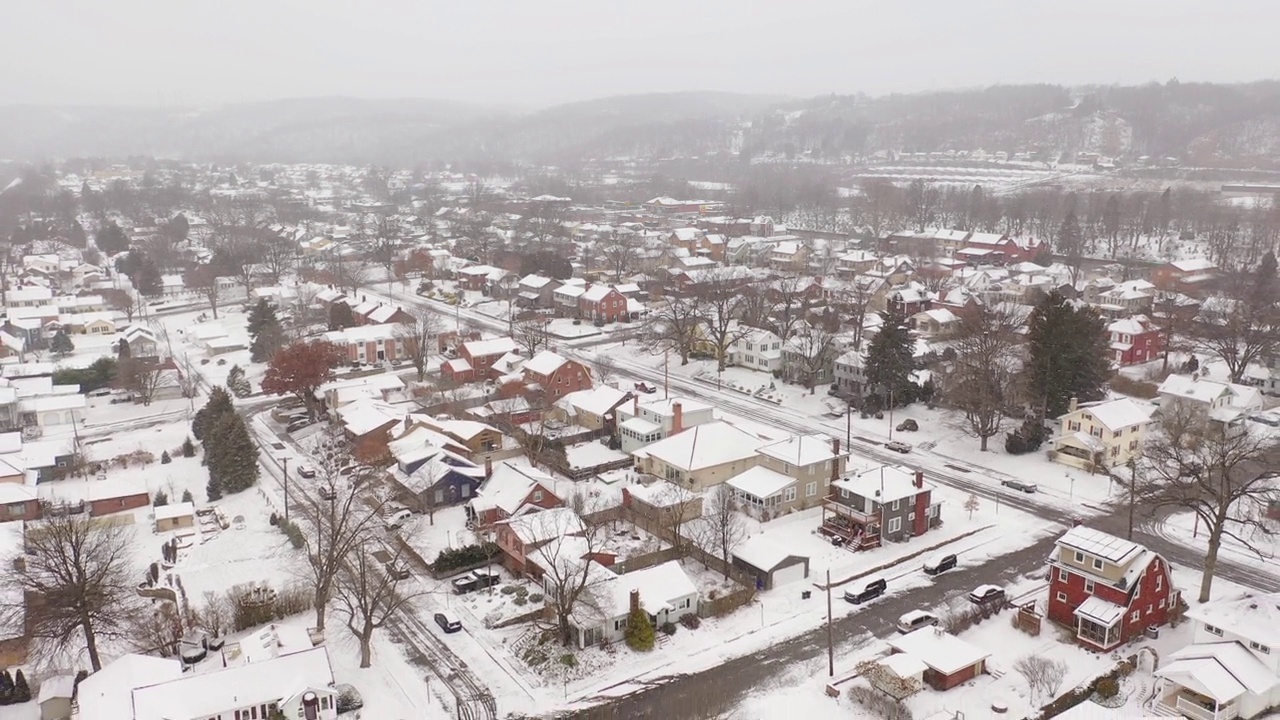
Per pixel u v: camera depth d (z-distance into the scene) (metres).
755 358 121.31
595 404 98.94
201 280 178.25
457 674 55.41
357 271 192.62
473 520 76.06
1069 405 95.06
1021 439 91.00
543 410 98.31
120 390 117.75
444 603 63.72
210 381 122.94
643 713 51.12
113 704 47.59
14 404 104.62
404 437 89.62
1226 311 130.75
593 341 141.38
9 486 79.56
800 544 72.25
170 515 77.12
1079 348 93.69
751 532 74.44
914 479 74.06
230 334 146.25
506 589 65.25
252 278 186.62
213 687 49.16
